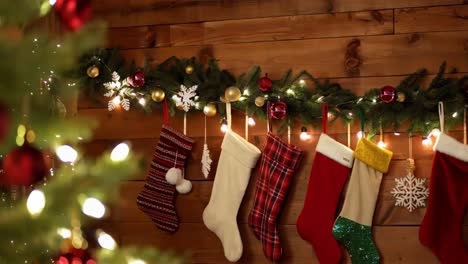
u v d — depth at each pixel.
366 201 2.31
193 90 2.38
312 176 2.38
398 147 2.37
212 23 2.59
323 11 2.47
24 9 1.13
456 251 2.19
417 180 2.30
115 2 2.70
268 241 2.36
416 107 2.19
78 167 1.29
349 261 2.41
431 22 2.36
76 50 1.20
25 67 1.07
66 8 1.31
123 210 2.67
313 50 2.48
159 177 2.53
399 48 2.39
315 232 2.35
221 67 2.58
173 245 2.61
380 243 2.37
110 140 2.69
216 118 2.57
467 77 2.19
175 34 2.63
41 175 1.20
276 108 2.25
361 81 2.42
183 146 2.51
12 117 1.18
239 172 2.42
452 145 2.17
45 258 1.43
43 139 1.29
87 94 2.67
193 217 2.59
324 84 2.38
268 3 2.53
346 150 2.33
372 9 2.42
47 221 1.20
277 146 2.37
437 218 2.21
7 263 1.16
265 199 2.38
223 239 2.45
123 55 2.69
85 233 2.66
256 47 2.54
